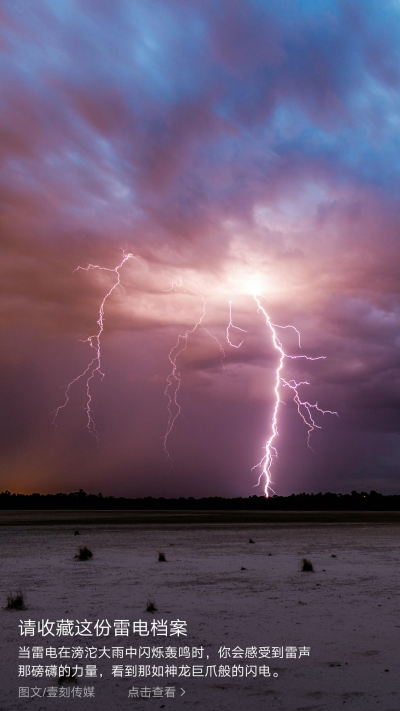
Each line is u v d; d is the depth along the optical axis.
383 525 45.38
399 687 5.88
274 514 88.00
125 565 16.75
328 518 65.00
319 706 5.39
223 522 52.12
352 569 15.52
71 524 47.38
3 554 20.56
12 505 149.00
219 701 5.61
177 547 23.59
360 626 8.48
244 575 14.36
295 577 13.95
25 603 10.47
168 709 5.43
